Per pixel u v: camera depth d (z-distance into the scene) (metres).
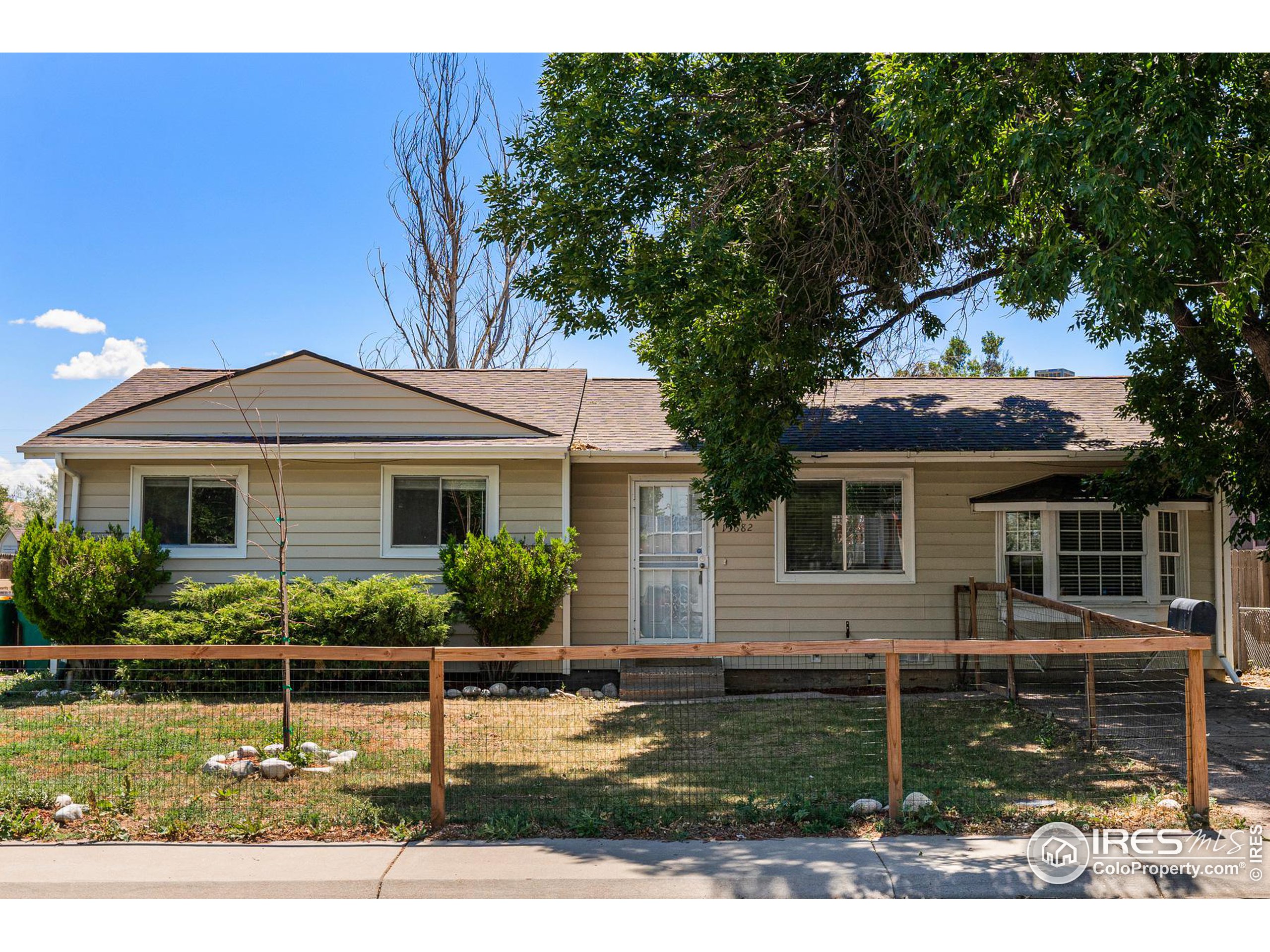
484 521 13.35
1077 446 13.42
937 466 13.70
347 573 13.19
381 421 13.41
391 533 13.30
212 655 6.59
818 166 9.94
